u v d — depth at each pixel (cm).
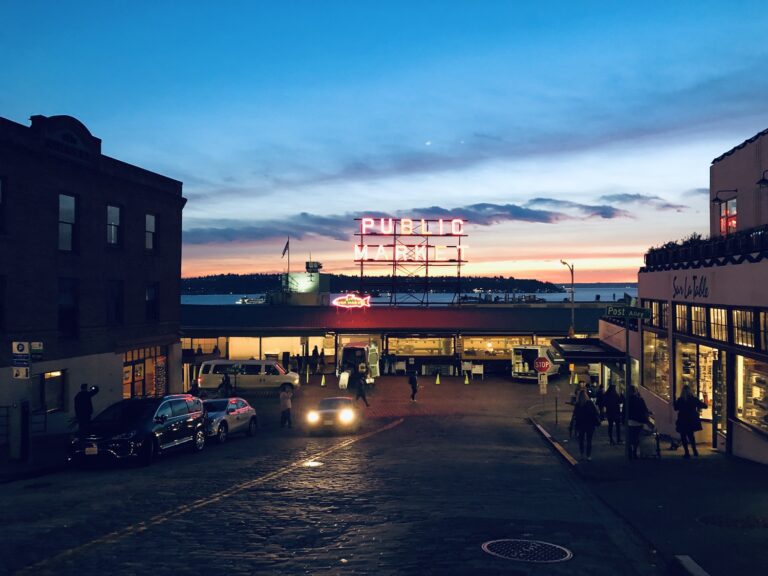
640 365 2738
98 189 3056
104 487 1484
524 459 2000
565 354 2825
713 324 1970
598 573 838
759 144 2091
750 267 1681
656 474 1558
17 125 2553
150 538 1004
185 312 5672
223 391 4141
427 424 3159
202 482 1530
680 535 995
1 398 2462
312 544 966
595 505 1270
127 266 3297
